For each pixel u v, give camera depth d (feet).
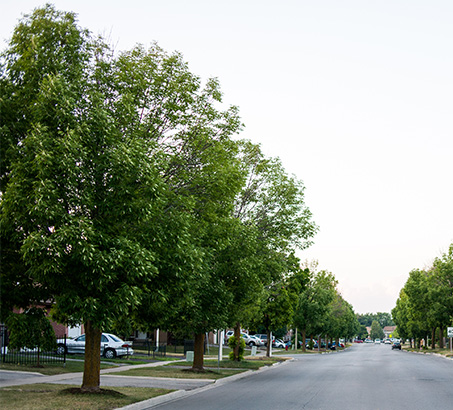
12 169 49.65
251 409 49.26
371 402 54.95
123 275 51.31
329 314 275.59
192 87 65.87
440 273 235.40
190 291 61.72
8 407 43.65
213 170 69.87
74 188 49.29
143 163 50.62
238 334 131.03
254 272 91.25
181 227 55.06
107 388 61.26
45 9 55.57
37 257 46.70
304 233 108.99
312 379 86.63
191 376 84.43
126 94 56.80
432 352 226.99
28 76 52.85
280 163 110.32
